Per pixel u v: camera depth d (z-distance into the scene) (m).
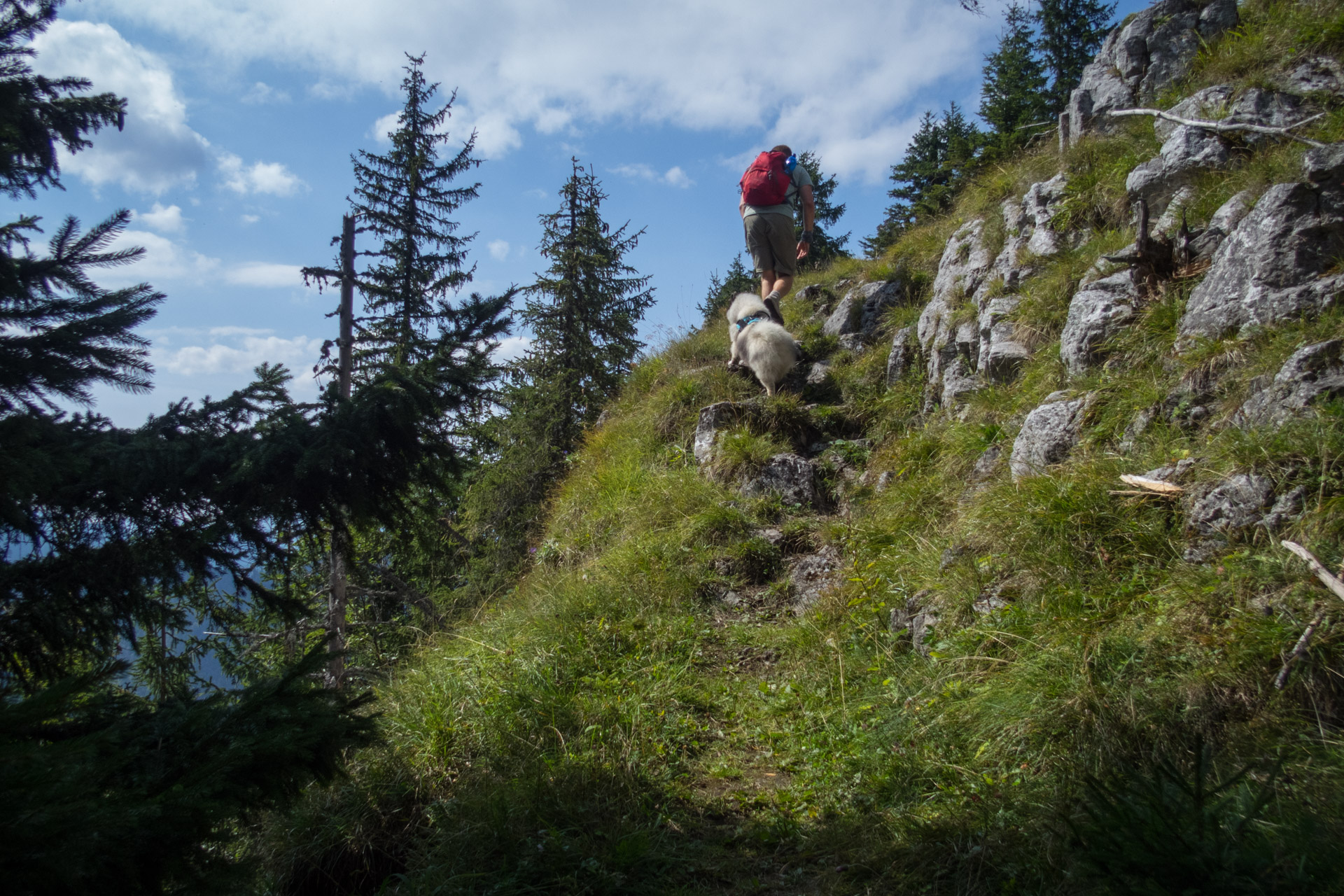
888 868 2.66
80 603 2.26
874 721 3.60
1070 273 5.58
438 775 3.75
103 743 1.76
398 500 2.95
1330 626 2.63
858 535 5.43
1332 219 3.88
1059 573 3.61
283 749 1.98
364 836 3.47
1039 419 4.60
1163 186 5.32
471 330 3.01
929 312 7.22
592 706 4.05
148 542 2.37
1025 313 5.72
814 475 6.41
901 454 6.04
